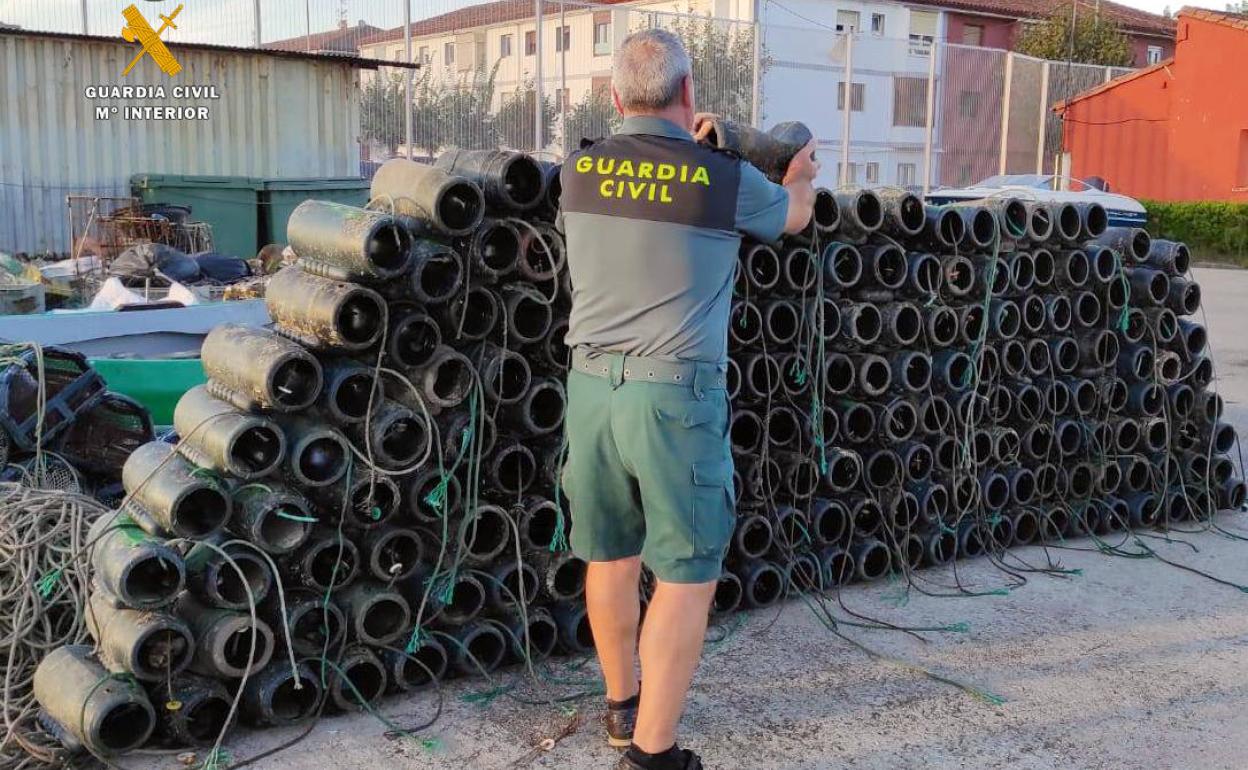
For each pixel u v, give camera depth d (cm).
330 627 369
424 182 372
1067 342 552
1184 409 597
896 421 495
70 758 339
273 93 1603
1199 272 2272
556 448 413
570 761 347
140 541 344
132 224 1291
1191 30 2847
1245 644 443
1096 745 361
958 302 508
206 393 378
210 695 345
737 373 452
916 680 407
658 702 313
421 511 384
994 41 4369
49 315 684
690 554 312
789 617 465
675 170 308
